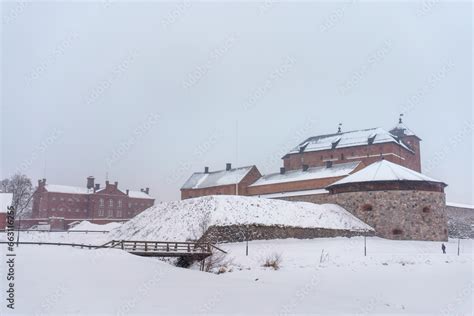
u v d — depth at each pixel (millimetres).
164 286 18297
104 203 94500
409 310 18469
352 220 45938
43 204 88500
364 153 73312
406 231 44875
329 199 51125
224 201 40656
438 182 46875
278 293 18859
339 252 34938
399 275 26125
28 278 17672
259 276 25766
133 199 102250
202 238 35562
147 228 42656
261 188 75062
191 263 29891
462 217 64938
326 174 65250
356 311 16484
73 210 91250
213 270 27969
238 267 28812
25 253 23812
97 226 68812
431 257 33031
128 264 22375
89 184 96375
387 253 35250
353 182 47844
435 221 46062
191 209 41250
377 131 75188
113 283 18031
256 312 14992
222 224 37031
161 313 14078
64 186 92750
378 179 46656
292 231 40531
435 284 23844
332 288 22766
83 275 18922
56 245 31250
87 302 14867
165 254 28188
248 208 40906
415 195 45500
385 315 16297
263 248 35125
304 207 45125
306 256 32531
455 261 30906
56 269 19609
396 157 72125
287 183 70125
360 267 28547
